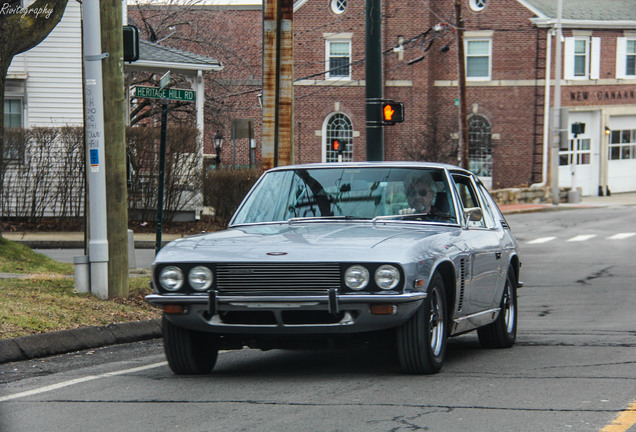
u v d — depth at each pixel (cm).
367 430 647
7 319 1071
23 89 3103
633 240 3045
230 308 812
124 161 1352
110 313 1212
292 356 1030
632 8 5425
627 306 1609
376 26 2150
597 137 5259
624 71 5303
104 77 1333
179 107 4066
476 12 5003
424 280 822
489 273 1008
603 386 809
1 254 1652
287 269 805
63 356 1030
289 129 1791
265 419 683
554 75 4956
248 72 5588
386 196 957
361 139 5275
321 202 961
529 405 727
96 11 1291
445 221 947
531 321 1423
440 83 5062
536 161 4947
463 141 4050
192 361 870
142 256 2341
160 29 4703
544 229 3472
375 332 849
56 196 2833
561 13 4688
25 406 748
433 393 774
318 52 5319
